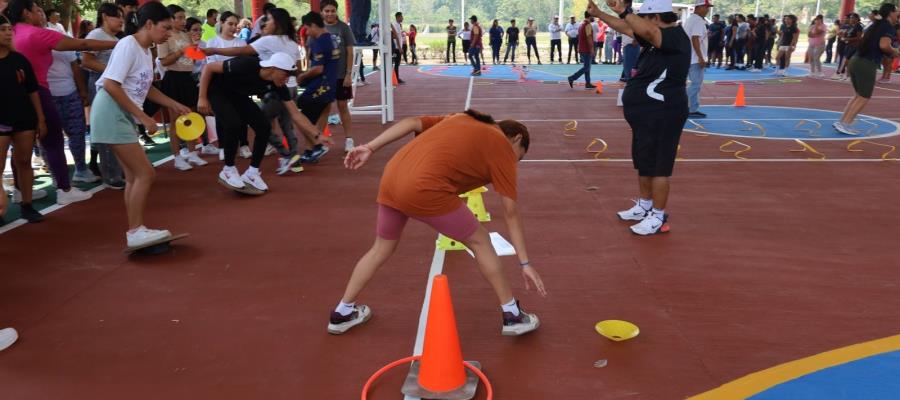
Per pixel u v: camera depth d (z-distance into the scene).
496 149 3.23
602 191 6.86
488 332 3.77
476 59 22.30
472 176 3.28
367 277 3.63
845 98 14.99
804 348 3.56
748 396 3.10
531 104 14.20
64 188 6.45
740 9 59.31
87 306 4.14
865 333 3.73
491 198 6.64
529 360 3.45
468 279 4.52
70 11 12.06
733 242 5.26
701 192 6.83
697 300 4.17
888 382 3.22
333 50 7.97
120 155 4.71
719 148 9.19
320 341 3.68
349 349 3.58
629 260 4.87
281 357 3.50
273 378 3.29
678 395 3.12
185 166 8.04
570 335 3.72
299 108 8.12
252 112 6.60
